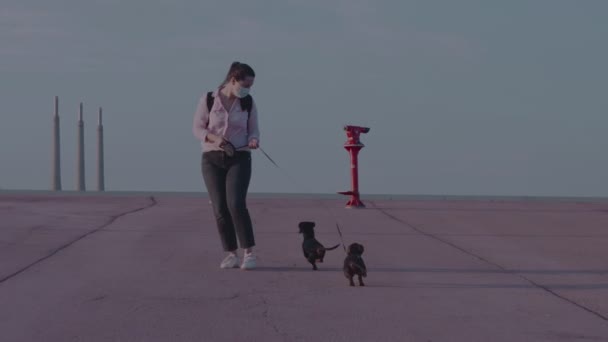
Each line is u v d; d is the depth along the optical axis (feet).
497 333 17.97
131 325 18.13
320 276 24.26
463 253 29.14
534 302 21.18
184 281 23.07
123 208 42.24
